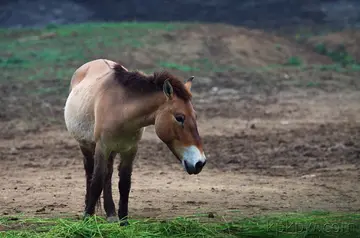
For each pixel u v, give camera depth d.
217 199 11.01
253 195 11.39
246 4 44.53
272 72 30.08
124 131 8.66
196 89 26.42
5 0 44.34
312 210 9.96
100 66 9.69
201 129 19.59
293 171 14.09
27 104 22.44
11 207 10.29
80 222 8.41
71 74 26.69
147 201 10.81
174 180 13.05
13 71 26.86
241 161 15.28
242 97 25.48
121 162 9.13
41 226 8.69
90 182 9.58
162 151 16.53
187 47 31.55
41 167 14.59
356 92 27.25
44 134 18.83
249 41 33.84
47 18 44.53
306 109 23.22
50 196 11.28
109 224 8.34
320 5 44.69
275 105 24.03
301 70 30.98
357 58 34.59
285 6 44.31
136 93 8.56
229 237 8.04
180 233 8.18
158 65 28.88
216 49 32.06
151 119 8.46
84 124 9.21
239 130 19.38
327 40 36.50
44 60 28.62
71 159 15.59
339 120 21.06
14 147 16.95
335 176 13.38
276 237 8.07
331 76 30.05
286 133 18.77
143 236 8.00
